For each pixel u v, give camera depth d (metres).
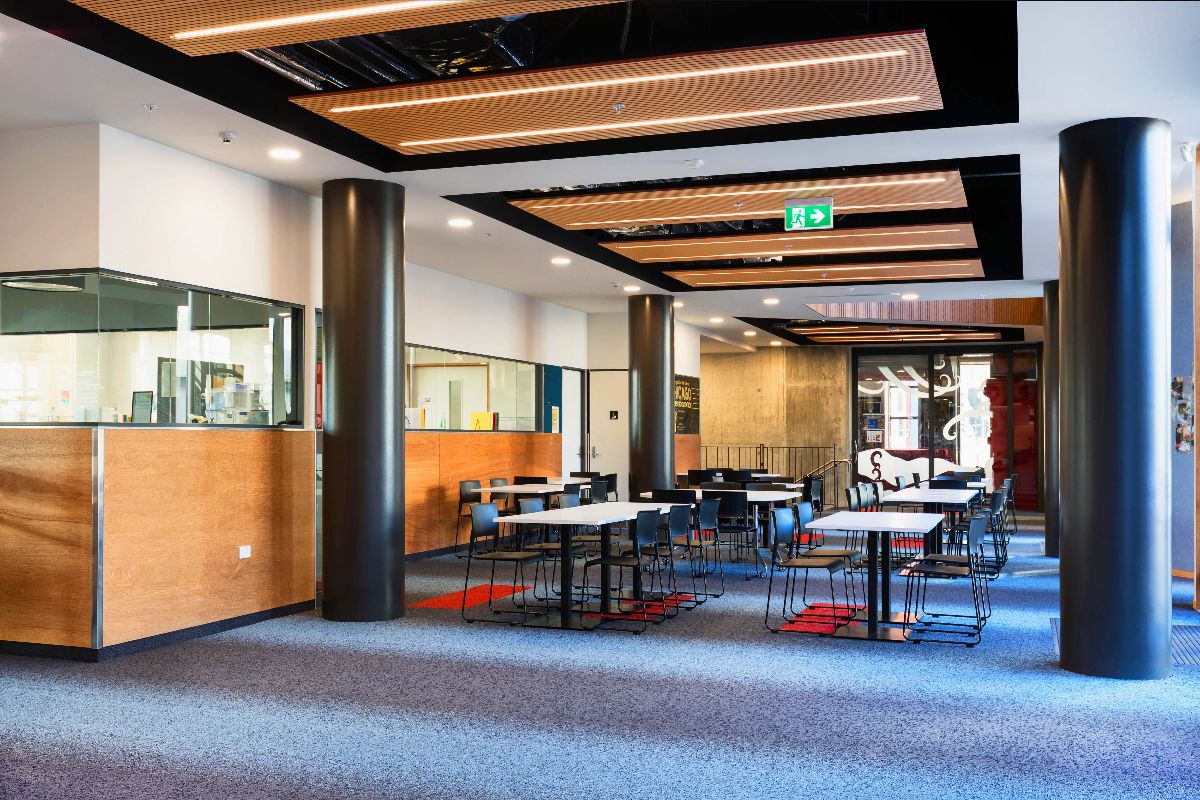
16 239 7.45
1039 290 14.88
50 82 6.43
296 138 7.65
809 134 7.45
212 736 5.38
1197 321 9.34
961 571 8.08
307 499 9.30
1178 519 11.37
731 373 24.89
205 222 8.20
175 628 7.84
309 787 4.59
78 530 7.23
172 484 7.82
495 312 14.99
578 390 18.16
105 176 7.30
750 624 8.62
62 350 7.33
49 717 5.75
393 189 8.96
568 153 8.06
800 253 12.30
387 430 8.86
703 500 11.01
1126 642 6.75
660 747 5.17
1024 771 4.80
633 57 6.10
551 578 11.34
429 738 5.34
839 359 24.17
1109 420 6.86
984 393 23.31
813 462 24.27
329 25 5.66
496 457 14.98
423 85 6.61
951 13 5.49
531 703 6.03
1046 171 8.44
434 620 8.78
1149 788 4.57
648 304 15.65
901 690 6.37
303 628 8.41
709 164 8.27
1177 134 7.39
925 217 10.48
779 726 5.55
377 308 8.84
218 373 8.36
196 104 6.86
